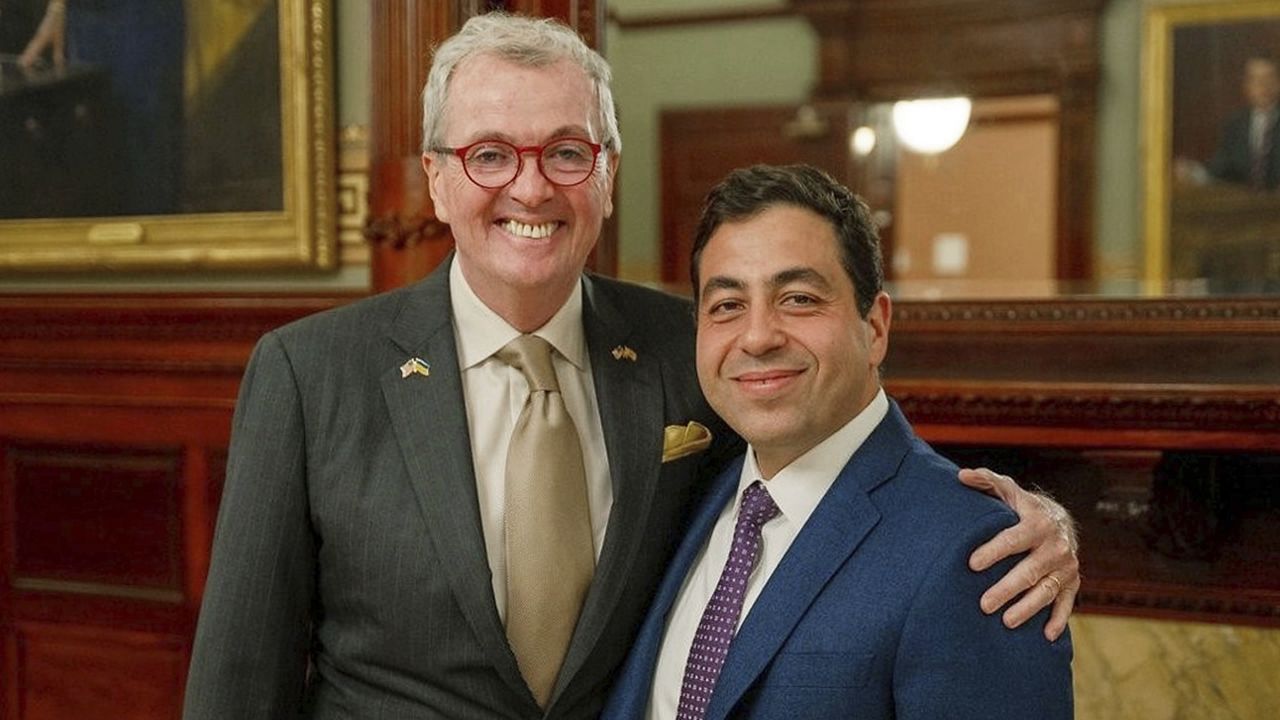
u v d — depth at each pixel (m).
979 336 2.67
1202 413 2.44
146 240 2.98
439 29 2.45
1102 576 2.76
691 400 1.80
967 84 7.45
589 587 1.65
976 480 1.51
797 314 1.49
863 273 1.52
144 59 2.96
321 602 1.72
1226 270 6.91
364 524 1.61
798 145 7.85
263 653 1.61
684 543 1.70
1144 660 2.73
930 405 2.63
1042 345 2.63
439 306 1.74
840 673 1.41
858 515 1.50
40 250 3.07
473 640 1.59
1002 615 1.38
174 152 2.95
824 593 1.47
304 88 2.81
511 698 1.61
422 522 1.60
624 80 8.23
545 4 2.44
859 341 1.53
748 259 1.49
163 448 2.98
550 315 1.72
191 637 2.99
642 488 1.70
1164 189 7.00
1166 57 6.96
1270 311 2.46
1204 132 6.92
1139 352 2.55
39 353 3.04
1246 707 2.65
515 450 1.65
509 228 1.60
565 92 1.58
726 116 7.98
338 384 1.67
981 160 9.93
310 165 2.82
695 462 1.78
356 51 2.82
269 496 1.62
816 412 1.50
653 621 1.66
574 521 1.65
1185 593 2.70
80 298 2.95
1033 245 9.87
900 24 7.55
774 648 1.46
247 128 2.88
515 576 1.62
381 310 1.76
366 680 1.65
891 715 1.42
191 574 2.97
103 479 3.05
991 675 1.36
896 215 7.76
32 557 3.13
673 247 8.18
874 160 7.75
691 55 8.09
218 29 2.88
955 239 10.03
